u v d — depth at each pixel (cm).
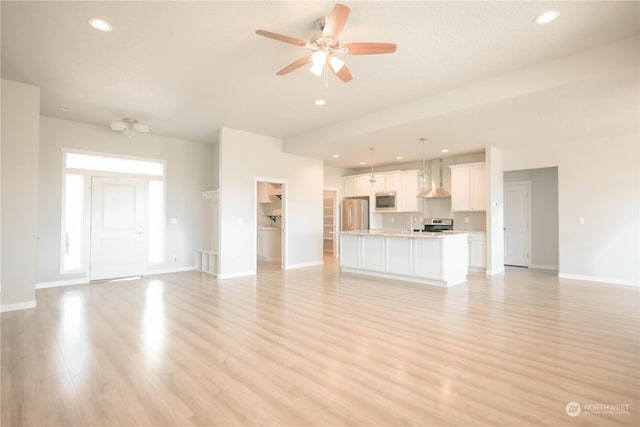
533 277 609
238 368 248
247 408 198
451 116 436
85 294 477
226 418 188
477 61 340
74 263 554
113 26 279
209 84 399
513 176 763
